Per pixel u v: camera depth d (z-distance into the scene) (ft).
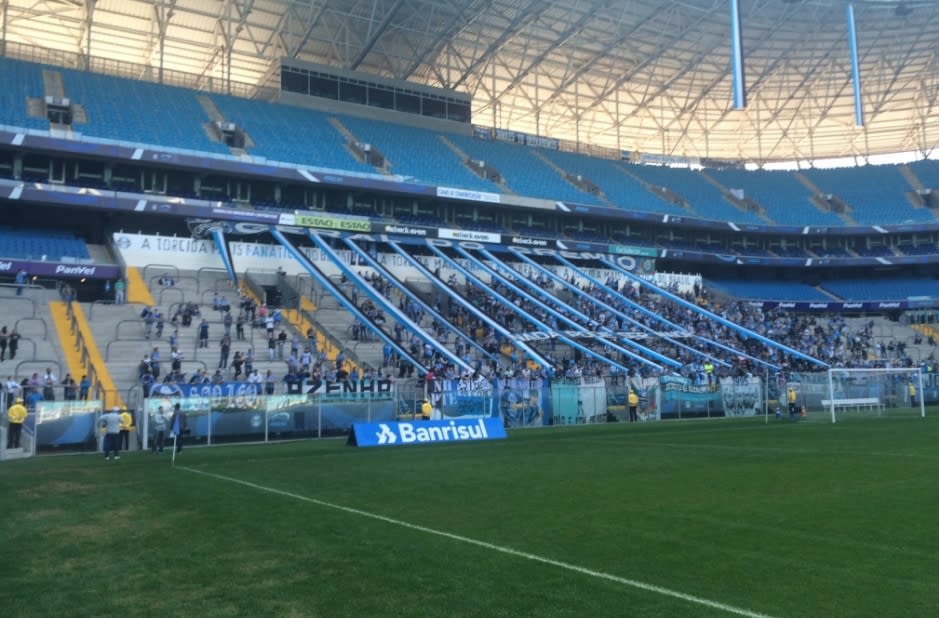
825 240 208.44
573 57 199.62
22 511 36.17
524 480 44.83
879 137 251.39
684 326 159.02
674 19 180.04
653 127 240.73
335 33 176.04
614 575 22.76
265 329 113.60
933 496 36.32
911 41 194.39
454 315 137.49
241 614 19.63
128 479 48.29
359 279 130.62
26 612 20.12
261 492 41.39
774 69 209.67
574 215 184.34
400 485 43.60
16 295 105.81
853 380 119.55
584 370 120.06
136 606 20.49
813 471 46.29
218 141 148.25
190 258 131.13
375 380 90.68
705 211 200.85
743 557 24.79
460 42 188.24
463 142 195.31
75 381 88.28
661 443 69.51
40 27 160.56
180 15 161.27
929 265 205.16
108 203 128.16
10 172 127.85
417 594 21.09
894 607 19.40
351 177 152.25
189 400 74.02
